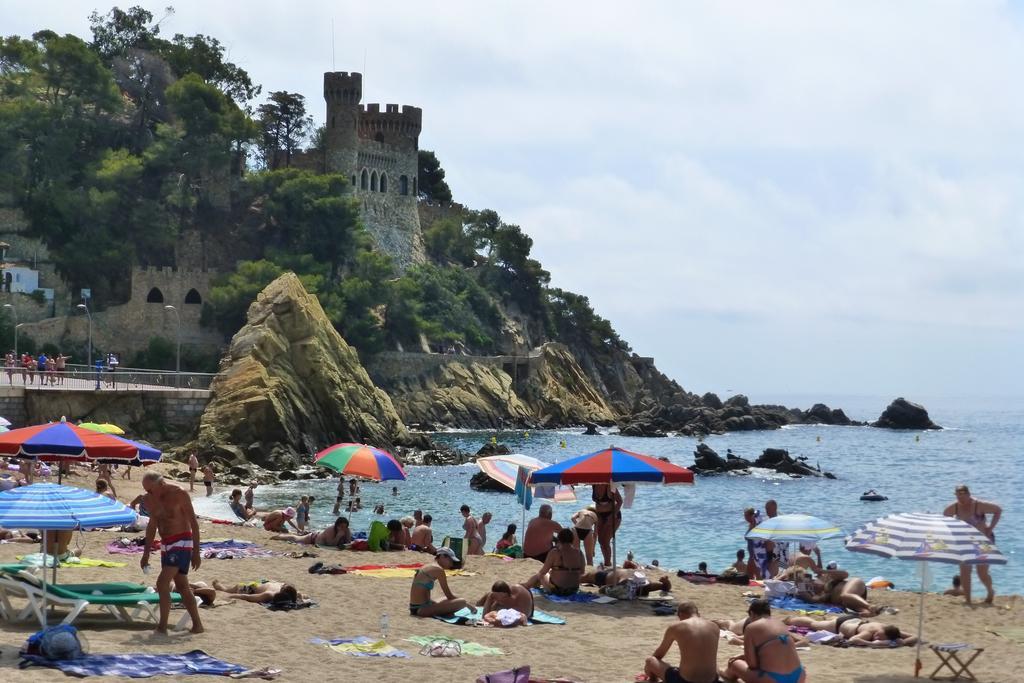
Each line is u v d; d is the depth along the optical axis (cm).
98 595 1750
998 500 7119
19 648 1564
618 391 19025
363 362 13950
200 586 2016
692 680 1493
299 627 1869
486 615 1995
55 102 14525
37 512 1600
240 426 8019
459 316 16600
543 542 2694
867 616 2200
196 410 8256
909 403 17188
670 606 2238
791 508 6425
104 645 1633
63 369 8956
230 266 14812
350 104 17162
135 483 5766
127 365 13025
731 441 13350
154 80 16150
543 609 2156
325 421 8888
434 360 14700
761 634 1474
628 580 2319
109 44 17025
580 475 2308
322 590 2309
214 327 13462
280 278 9250
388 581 2469
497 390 15212
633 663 1667
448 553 2645
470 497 6575
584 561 2394
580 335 19338
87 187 14025
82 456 2805
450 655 1680
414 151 18312
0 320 12425
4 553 2564
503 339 17438
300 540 3200
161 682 1429
